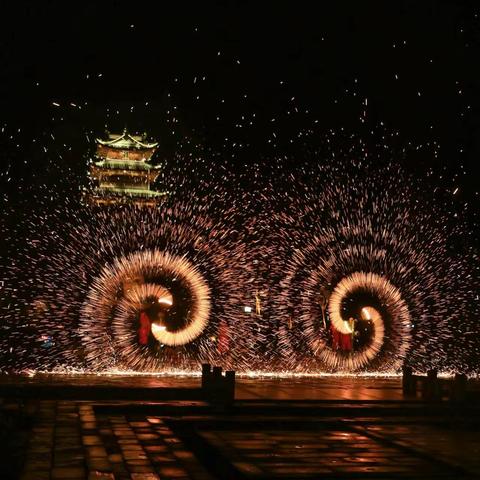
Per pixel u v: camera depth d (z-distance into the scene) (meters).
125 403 10.88
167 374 15.35
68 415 9.67
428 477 6.73
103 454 7.01
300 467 7.15
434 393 11.70
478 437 9.02
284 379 15.23
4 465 6.47
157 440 8.41
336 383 14.23
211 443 8.54
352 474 6.82
